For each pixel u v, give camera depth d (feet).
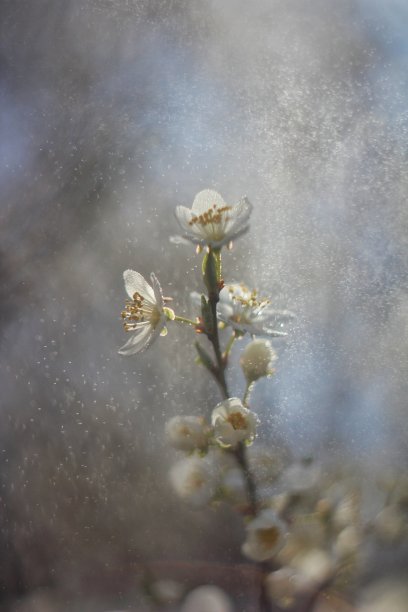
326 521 1.31
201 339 1.87
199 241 1.28
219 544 1.59
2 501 1.72
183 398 1.83
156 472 1.73
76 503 1.71
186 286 1.96
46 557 1.64
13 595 1.59
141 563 1.60
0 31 2.38
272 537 1.25
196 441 1.27
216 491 1.28
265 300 1.33
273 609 1.33
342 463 1.41
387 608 1.28
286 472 1.32
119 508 1.69
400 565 1.31
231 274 1.89
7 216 2.12
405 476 1.35
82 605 1.55
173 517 1.66
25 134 2.25
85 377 1.90
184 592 1.48
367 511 1.32
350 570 1.32
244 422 1.27
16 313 1.98
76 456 1.77
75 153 2.22
